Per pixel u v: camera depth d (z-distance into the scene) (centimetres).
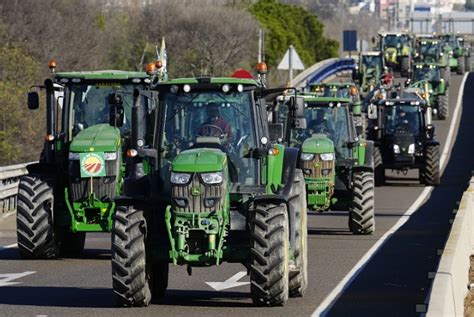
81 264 4906
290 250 3825
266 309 3606
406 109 10088
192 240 3575
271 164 3788
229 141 3769
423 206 8106
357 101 7975
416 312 3522
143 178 3716
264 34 17800
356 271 4572
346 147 6456
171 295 3956
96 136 4994
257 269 3559
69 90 5181
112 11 17438
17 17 14050
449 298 2989
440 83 15975
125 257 3556
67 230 5231
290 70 10781
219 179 3534
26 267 4791
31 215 5003
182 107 3788
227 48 16850
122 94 4844
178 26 16875
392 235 6119
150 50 16888
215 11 17375
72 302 3784
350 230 6181
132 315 3494
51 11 14475
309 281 4284
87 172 4925
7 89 11962
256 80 3844
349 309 3597
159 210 3691
